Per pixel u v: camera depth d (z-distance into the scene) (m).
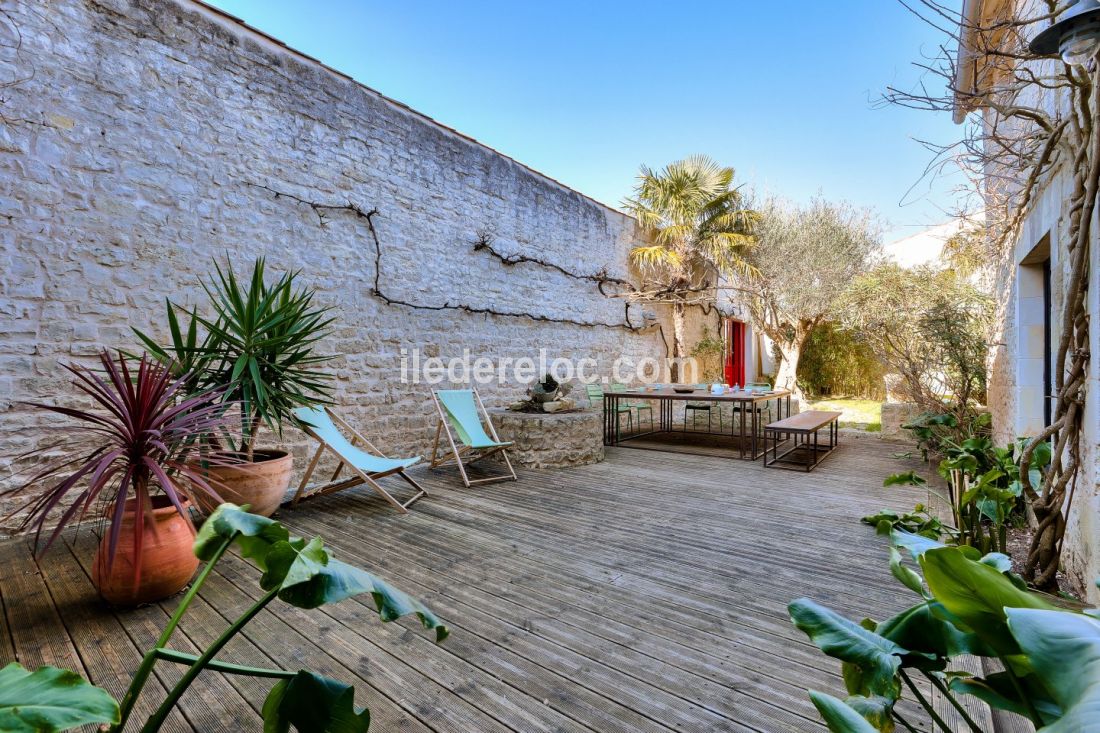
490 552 2.84
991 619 0.84
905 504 3.82
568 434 5.11
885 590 2.37
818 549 2.90
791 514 3.57
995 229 4.64
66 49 3.17
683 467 5.13
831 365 10.94
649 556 2.79
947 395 5.93
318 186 4.43
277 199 4.17
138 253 3.45
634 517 3.49
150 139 3.51
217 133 3.83
